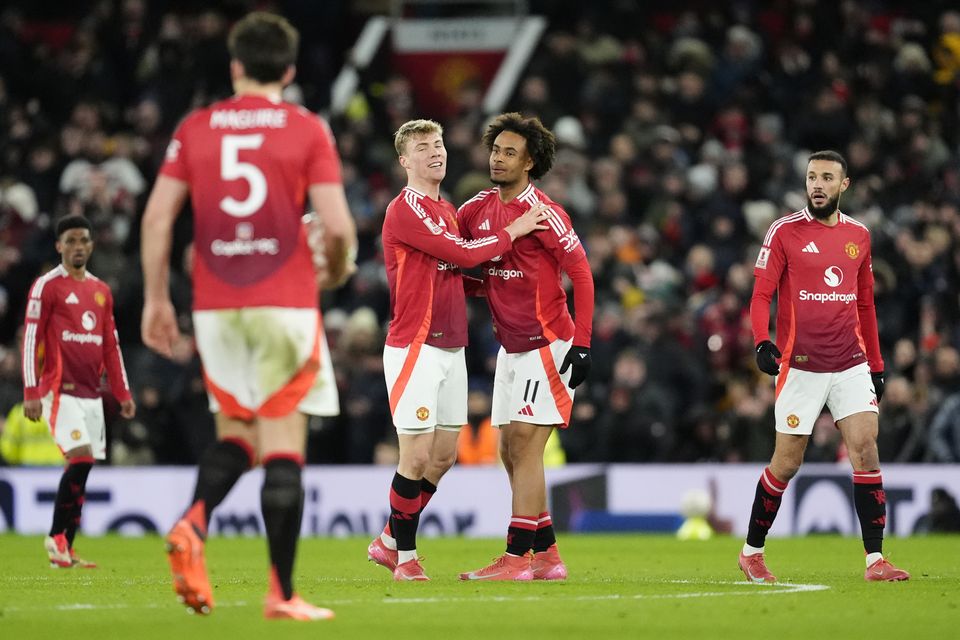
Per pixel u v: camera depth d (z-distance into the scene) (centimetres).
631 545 4903
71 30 8975
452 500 5703
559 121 7838
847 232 3184
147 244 2183
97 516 5669
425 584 2972
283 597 2156
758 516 3136
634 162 7631
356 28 9425
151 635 1978
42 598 2606
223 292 2175
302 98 8431
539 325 3116
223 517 5659
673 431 6056
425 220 3061
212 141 2197
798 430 3145
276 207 2177
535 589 2827
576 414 6084
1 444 5956
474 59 8881
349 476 5691
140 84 8269
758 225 7169
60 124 8188
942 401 5806
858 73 8288
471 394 6003
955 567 3669
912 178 7662
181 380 6241
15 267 7081
